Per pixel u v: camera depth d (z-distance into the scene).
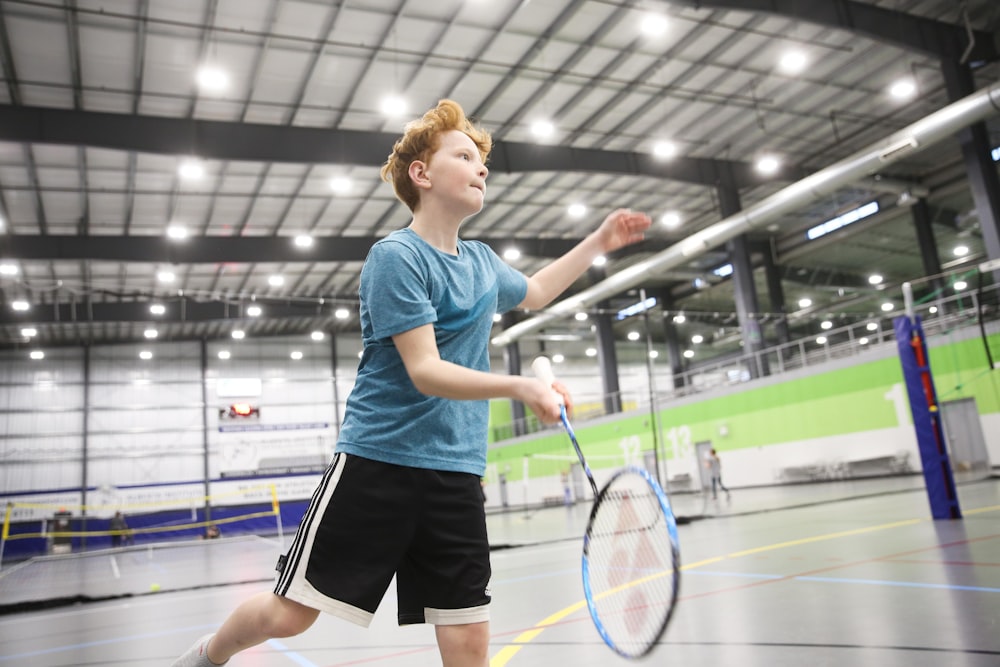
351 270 26.23
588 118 18.34
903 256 30.80
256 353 34.97
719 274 29.25
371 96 15.78
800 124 20.19
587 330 37.41
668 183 22.55
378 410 1.83
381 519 1.78
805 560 6.16
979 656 2.74
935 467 8.40
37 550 29.55
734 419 24.38
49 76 13.91
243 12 12.73
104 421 32.12
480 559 1.90
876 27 15.20
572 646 3.64
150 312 25.55
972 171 16.92
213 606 7.22
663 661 3.11
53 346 32.25
